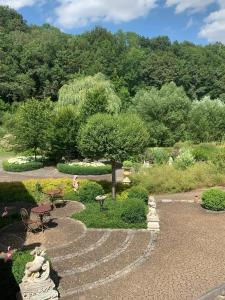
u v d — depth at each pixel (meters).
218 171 26.61
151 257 13.71
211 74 88.75
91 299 11.02
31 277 10.92
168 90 47.94
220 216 18.78
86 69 81.12
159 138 43.47
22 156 40.88
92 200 20.94
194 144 41.62
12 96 74.06
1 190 23.41
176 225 17.27
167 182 24.36
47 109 37.69
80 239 15.43
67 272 12.64
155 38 121.88
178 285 11.66
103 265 13.12
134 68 87.69
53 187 23.62
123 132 19.69
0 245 14.98
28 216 17.38
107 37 103.94
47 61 81.56
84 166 32.31
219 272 12.46
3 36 90.31
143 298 10.99
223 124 43.47
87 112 34.91
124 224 16.69
